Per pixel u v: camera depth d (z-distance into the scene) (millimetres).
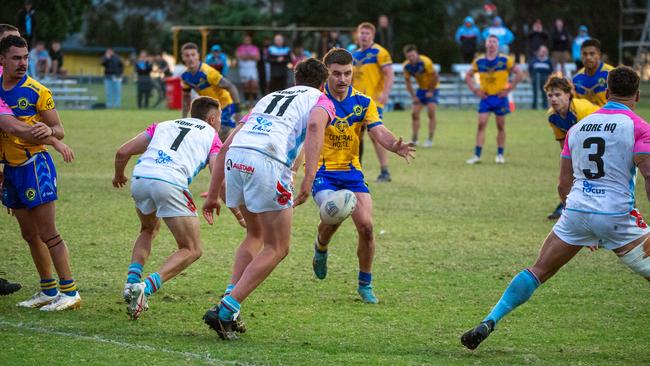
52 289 25219
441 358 21281
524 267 31938
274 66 108438
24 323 23469
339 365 20438
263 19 186500
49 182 24625
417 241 36438
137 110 109625
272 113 22516
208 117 25875
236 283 23391
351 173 26703
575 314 25688
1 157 24188
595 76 40281
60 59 126938
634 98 22172
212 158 24703
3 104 23719
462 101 129500
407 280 29688
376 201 46906
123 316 24453
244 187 22234
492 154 70750
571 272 31125
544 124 99375
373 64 52406
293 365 20359
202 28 124188
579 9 185750
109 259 31703
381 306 26266
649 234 21562
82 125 86188
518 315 25531
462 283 29375
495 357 21484
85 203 43812
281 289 28109
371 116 26188
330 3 173000
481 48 149500
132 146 24859
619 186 21578
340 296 27359
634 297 27688
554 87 35594
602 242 21828
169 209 23969
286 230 22359
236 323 22766
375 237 37094
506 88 64188
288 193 22250
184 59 49188
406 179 55656
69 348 21312
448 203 46562
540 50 122438
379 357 21188
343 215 23969
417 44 175375
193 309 25422
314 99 22797
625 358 21594
